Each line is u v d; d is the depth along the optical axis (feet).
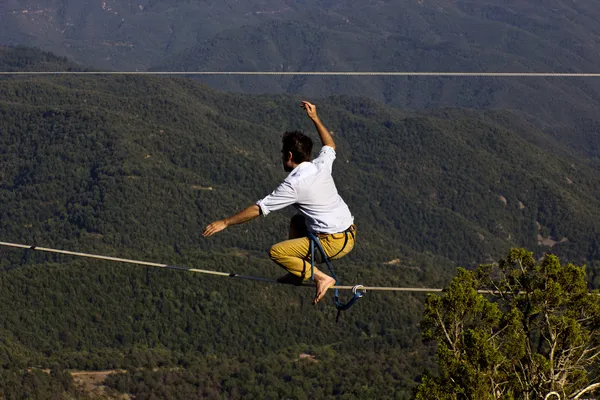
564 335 55.62
